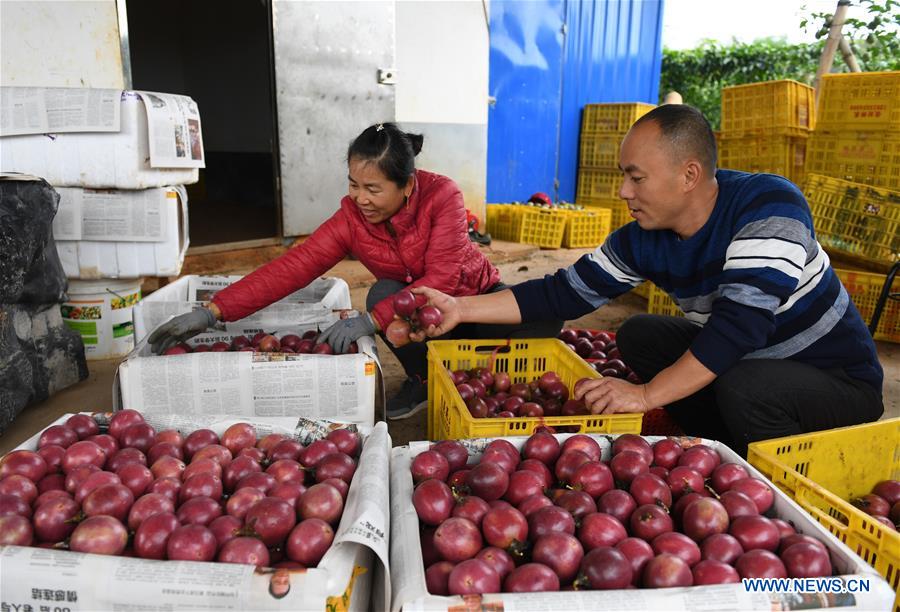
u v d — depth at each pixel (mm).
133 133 3611
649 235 2457
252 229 8133
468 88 8164
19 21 4934
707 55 12859
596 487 1736
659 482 1728
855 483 2291
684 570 1398
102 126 3539
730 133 7703
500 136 9289
